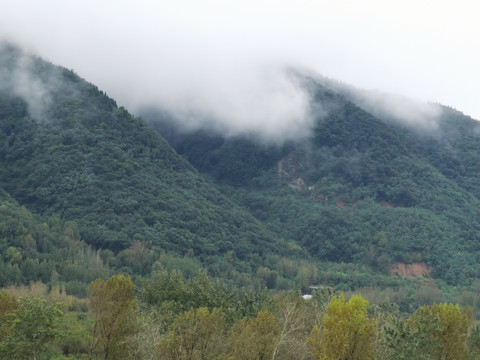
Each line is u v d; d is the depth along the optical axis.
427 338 59.50
